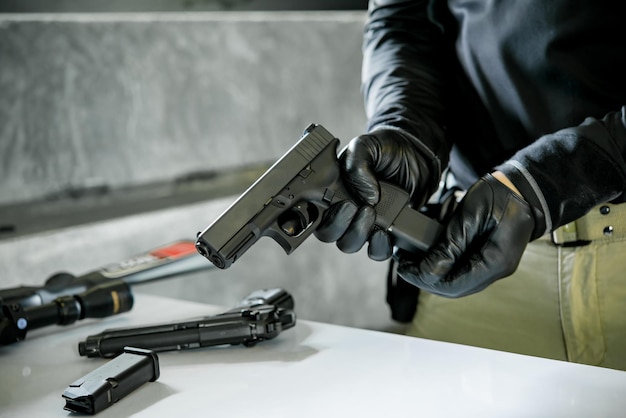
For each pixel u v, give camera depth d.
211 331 0.80
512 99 0.92
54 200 1.52
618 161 0.77
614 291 0.90
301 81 1.96
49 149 1.49
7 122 1.42
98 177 1.58
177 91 1.71
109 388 0.68
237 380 0.73
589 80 0.87
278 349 0.81
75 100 1.52
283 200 0.72
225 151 1.83
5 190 1.43
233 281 1.85
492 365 0.74
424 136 0.88
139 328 0.82
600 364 0.91
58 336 0.90
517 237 0.74
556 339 0.94
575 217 0.77
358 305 2.18
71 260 1.46
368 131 0.91
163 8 1.85
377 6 1.04
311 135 0.75
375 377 0.72
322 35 2.00
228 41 1.79
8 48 1.41
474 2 0.92
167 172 1.71
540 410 0.65
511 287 0.97
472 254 0.76
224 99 1.81
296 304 2.02
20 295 0.90
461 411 0.65
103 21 1.56
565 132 0.77
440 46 1.00
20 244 1.37
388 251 0.78
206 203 1.73
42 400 0.71
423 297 1.07
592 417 0.63
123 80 1.60
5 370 0.79
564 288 0.92
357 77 2.10
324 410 0.66
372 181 0.74
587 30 0.85
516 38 0.89
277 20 1.90
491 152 0.97
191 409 0.67
